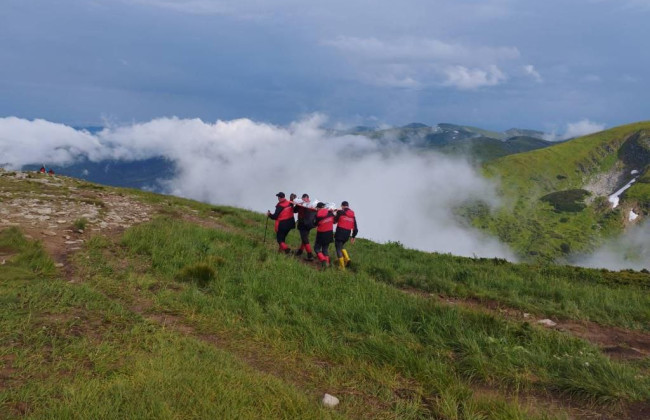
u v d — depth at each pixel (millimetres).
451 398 5398
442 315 8242
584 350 7102
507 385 6000
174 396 4727
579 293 11539
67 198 19188
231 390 4965
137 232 13703
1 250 10391
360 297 9359
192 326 7516
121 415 4312
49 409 4293
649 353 7555
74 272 9797
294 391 5219
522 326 7859
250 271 11047
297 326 7645
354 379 5980
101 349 5871
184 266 10984
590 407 5426
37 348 5723
